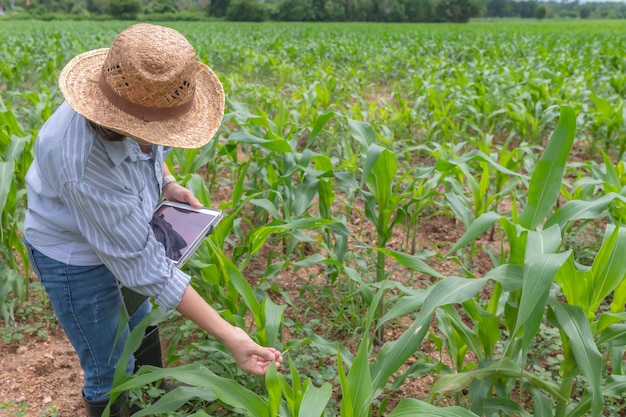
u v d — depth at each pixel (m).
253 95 8.89
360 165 6.16
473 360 3.36
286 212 3.66
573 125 2.32
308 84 11.07
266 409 2.00
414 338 2.03
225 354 2.64
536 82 9.42
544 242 1.99
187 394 2.17
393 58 16.61
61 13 86.88
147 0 92.88
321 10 77.19
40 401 2.94
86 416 2.83
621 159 6.43
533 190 2.41
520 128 7.34
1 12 91.44
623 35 30.19
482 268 4.44
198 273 3.00
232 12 75.44
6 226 3.70
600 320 2.10
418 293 2.54
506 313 2.31
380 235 3.56
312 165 5.34
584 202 2.46
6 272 3.59
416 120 8.10
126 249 1.96
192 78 1.82
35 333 3.51
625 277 2.15
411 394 3.03
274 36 26.92
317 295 3.77
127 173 2.03
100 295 2.28
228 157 5.00
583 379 3.03
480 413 2.29
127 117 1.78
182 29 35.22
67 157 1.86
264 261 4.43
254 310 2.50
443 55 17.16
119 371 2.24
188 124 1.88
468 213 3.73
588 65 13.71
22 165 3.92
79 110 1.75
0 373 3.13
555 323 2.04
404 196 3.49
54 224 2.12
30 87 11.60
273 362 1.95
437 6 80.00
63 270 2.19
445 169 3.53
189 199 2.55
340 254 3.57
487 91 9.51
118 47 1.73
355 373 1.94
